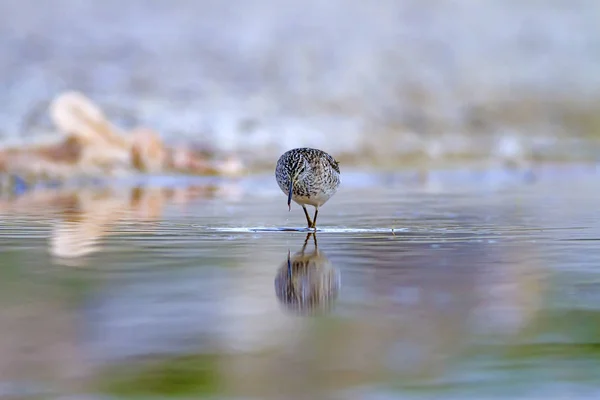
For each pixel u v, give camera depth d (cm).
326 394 598
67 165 2358
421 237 1282
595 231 1346
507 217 1540
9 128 2528
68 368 647
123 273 983
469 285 920
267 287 910
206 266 1030
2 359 667
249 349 692
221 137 2630
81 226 1401
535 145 2856
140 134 2466
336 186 1402
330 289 900
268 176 2423
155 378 628
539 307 825
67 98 2488
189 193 2019
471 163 2695
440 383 623
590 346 706
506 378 634
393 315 793
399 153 2716
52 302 836
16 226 1399
